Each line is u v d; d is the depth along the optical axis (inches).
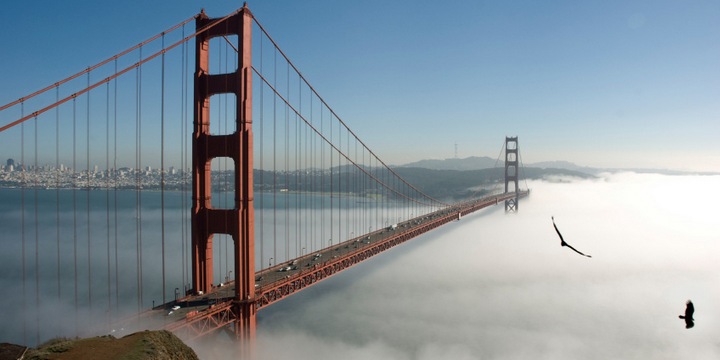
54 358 744.3
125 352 765.9
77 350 772.6
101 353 760.3
